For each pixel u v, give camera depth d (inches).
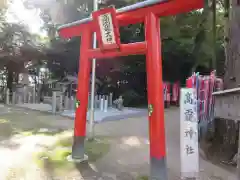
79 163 171.5
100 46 158.6
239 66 194.2
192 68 628.4
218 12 500.4
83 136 179.9
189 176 136.6
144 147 220.7
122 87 692.1
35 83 727.1
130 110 501.7
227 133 194.2
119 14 151.6
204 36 531.8
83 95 178.1
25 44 645.9
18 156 182.7
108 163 174.1
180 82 671.1
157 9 135.7
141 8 141.4
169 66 668.7
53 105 409.4
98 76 676.7
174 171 161.5
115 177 148.6
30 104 540.7
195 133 139.6
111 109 492.1
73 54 665.0
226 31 230.2
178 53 616.7
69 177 146.4
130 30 585.6
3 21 621.9
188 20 515.8
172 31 547.8
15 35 637.9
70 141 231.8
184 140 138.9
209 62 584.7
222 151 191.6
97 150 207.3
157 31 138.3
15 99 558.6
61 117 377.4
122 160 182.1
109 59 634.2
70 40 629.0
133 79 692.1
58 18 598.9
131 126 327.6
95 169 161.3
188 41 572.7
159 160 132.6
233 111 146.7
